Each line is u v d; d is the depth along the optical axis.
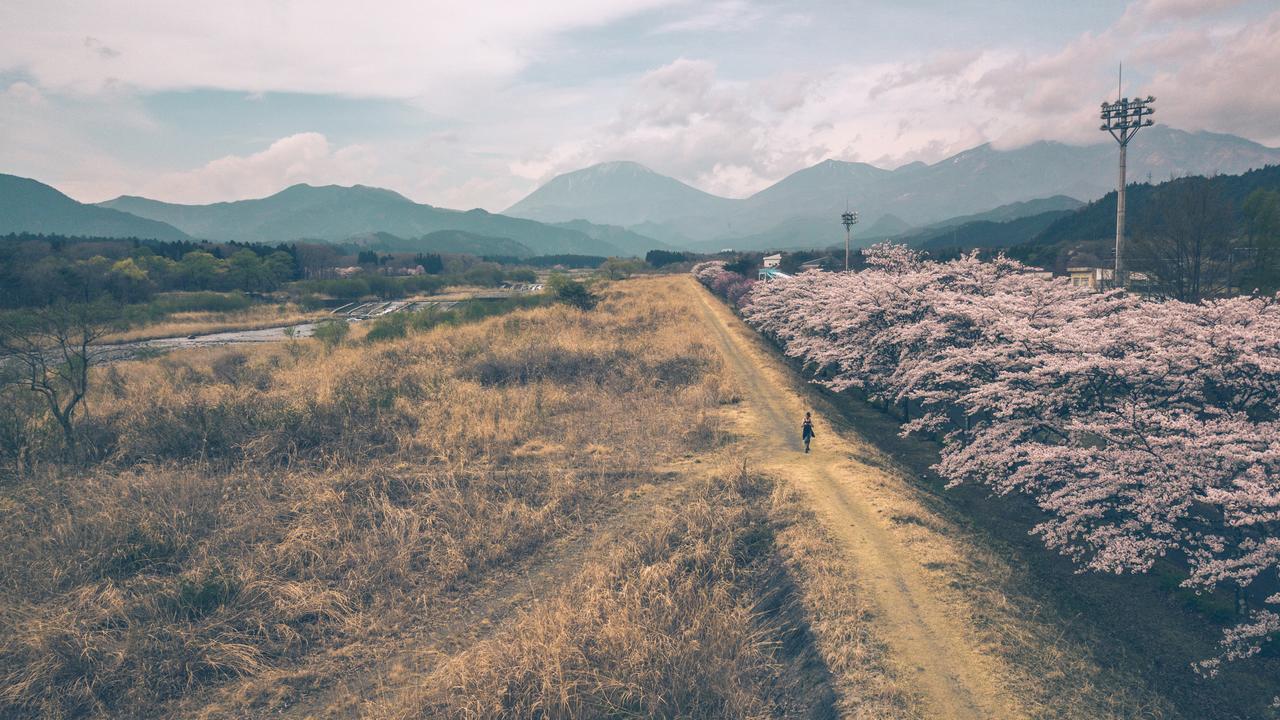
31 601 16.16
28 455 25.48
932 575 15.22
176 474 23.22
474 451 26.53
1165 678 14.14
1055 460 19.73
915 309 33.94
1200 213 46.69
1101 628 15.89
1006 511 24.06
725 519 19.33
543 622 14.62
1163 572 19.23
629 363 40.28
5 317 27.42
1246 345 18.05
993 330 26.08
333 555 18.53
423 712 12.65
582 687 12.89
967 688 11.43
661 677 12.95
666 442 27.73
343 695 13.77
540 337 47.53
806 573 15.60
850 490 20.69
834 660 12.28
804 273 61.94
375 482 22.75
